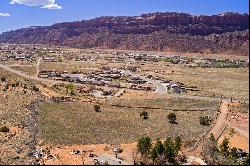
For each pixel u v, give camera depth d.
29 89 186.62
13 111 138.00
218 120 130.75
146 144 87.75
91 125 123.25
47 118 130.00
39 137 108.19
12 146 99.25
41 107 146.50
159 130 119.06
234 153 89.19
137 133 115.12
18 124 120.75
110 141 105.88
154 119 135.00
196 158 89.25
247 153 92.44
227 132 114.81
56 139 106.56
